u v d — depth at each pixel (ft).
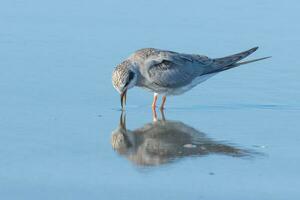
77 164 44.14
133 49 66.08
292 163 44.32
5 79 59.06
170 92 56.85
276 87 59.00
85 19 74.13
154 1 80.07
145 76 55.98
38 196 39.70
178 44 67.41
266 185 41.19
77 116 52.70
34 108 53.72
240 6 78.54
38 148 46.52
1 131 49.24
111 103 55.72
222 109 55.01
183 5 78.84
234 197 39.68
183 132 50.14
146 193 40.19
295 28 71.82
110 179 42.06
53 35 69.51
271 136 49.03
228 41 68.33
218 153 46.06
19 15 75.00
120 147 47.09
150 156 45.57
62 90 57.36
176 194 40.06
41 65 62.18
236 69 63.26
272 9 77.51
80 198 39.52
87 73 60.85
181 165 44.16
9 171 42.91
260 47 67.10
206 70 58.39
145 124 51.83
